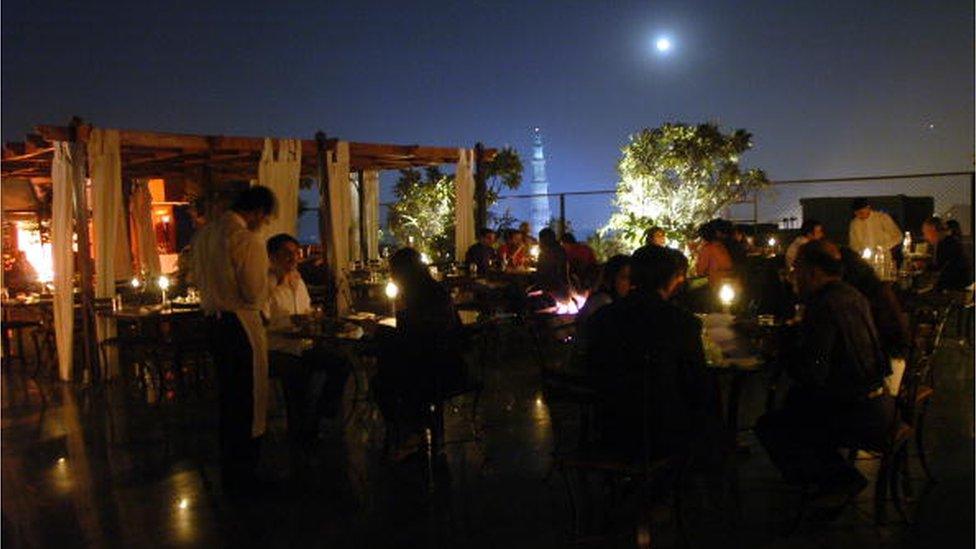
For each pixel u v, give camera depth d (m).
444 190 18.30
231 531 4.70
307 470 5.71
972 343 9.29
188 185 13.44
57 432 6.98
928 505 4.67
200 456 6.15
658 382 3.90
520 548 4.32
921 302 8.03
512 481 5.31
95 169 9.01
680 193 16.22
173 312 8.28
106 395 8.38
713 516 4.60
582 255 11.12
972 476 5.10
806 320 4.27
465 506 4.92
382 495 5.16
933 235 9.30
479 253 12.06
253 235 5.22
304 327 6.00
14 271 12.92
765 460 5.46
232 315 5.21
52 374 9.61
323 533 4.62
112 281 9.20
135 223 14.31
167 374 9.08
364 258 14.88
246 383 5.26
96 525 4.88
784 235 14.36
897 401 4.29
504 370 8.68
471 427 6.56
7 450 6.48
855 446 4.32
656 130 16.28
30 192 14.11
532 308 9.88
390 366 5.41
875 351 4.27
